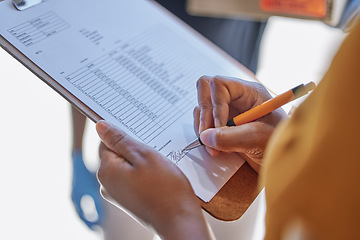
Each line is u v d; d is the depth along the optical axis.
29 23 0.63
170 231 0.44
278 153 0.32
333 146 0.27
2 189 1.18
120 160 0.51
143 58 0.67
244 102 0.62
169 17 0.76
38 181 1.21
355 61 0.25
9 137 1.25
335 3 0.87
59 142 1.28
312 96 0.30
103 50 0.65
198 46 0.74
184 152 0.58
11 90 1.30
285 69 1.58
